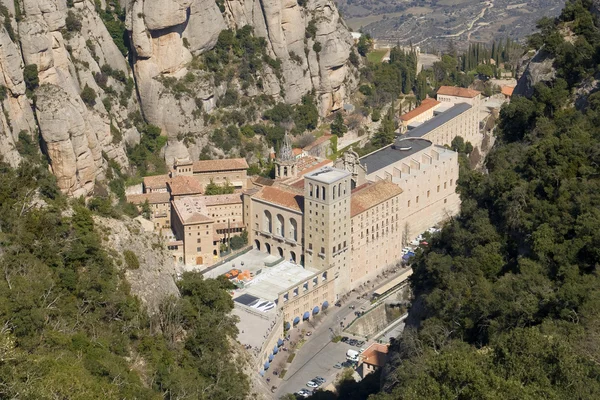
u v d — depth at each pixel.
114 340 150.25
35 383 116.88
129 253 166.75
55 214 161.75
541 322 150.12
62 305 149.62
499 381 119.50
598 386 120.62
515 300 155.25
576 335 134.38
